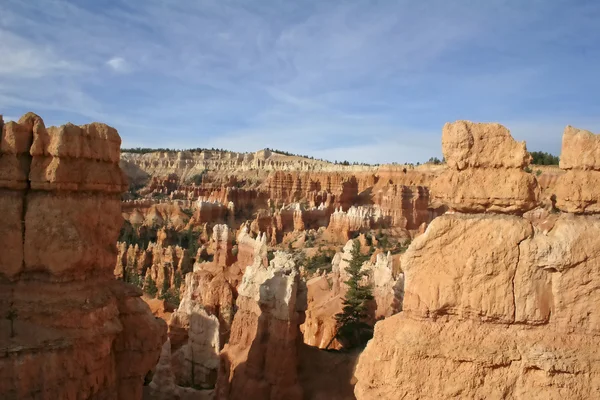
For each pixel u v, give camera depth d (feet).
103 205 55.98
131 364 59.41
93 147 53.93
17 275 50.47
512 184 41.73
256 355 86.38
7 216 50.06
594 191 42.73
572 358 39.96
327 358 92.68
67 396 49.21
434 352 41.16
